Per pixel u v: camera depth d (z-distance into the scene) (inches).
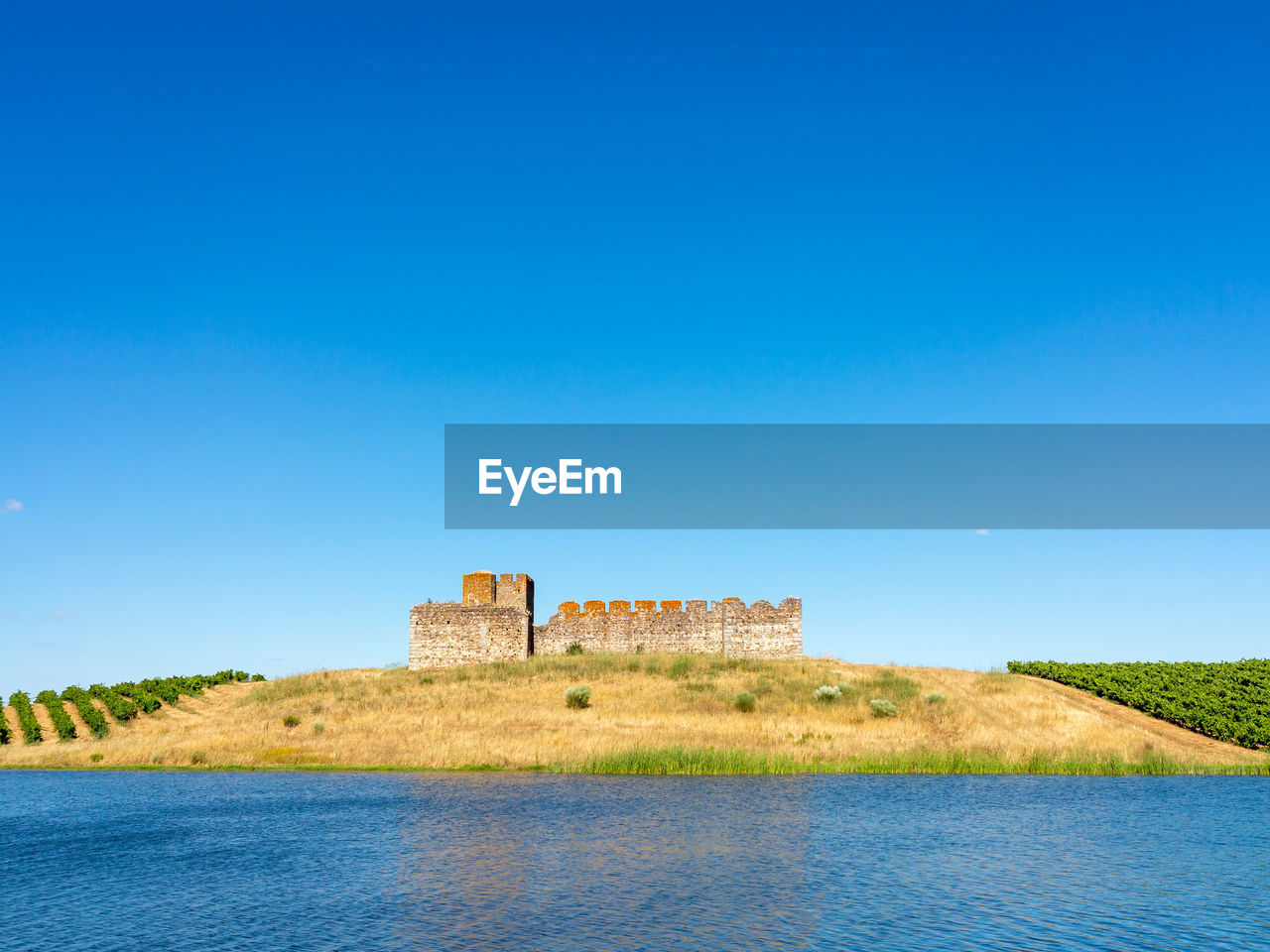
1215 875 1071.6
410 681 2984.7
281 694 2947.8
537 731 2269.9
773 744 2133.4
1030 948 820.0
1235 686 2950.3
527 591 3545.8
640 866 1114.1
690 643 3383.4
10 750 2331.4
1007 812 1457.9
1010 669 3447.3
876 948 818.8
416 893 993.5
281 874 1082.1
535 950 808.9
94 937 850.1
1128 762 1962.4
